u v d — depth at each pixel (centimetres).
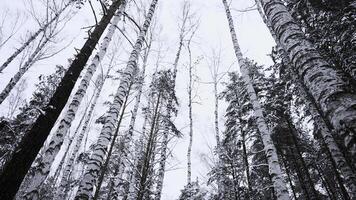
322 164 1520
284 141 1605
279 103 1484
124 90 820
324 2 836
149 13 1007
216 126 1548
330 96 222
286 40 312
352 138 189
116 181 1152
